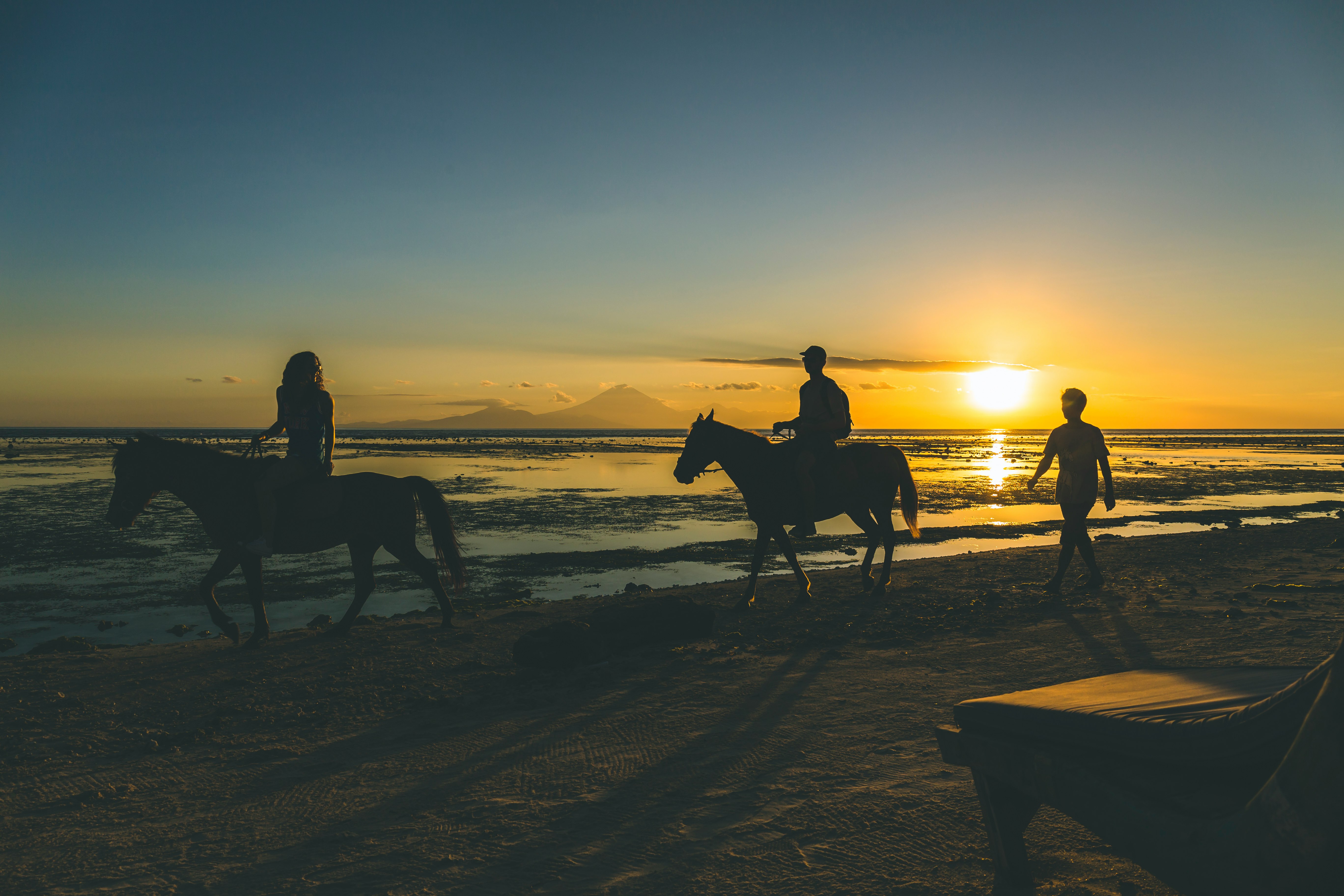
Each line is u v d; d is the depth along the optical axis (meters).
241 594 13.48
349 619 8.29
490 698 5.78
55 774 4.41
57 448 87.88
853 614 8.55
